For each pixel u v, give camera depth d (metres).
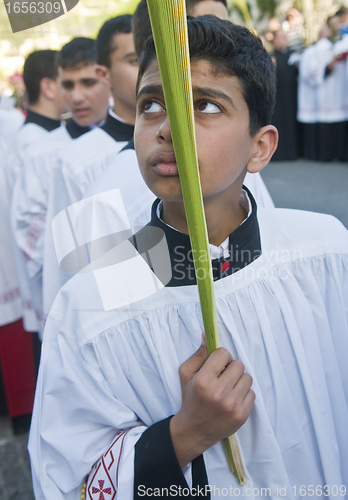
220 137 0.71
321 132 7.41
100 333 0.84
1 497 2.05
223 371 0.75
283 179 6.62
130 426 0.86
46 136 2.33
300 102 7.55
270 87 0.81
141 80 0.75
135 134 0.72
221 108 0.72
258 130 0.81
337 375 0.95
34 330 2.28
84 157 1.76
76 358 0.85
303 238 0.97
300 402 0.91
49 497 0.81
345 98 7.17
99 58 1.73
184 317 0.85
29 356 2.43
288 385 0.90
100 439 0.85
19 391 2.45
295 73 7.61
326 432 0.91
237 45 0.74
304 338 0.92
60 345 0.86
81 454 0.82
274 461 0.83
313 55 7.15
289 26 8.09
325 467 0.89
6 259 2.40
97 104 2.11
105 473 0.81
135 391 0.86
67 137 2.27
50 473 0.83
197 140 0.70
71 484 0.83
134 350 0.85
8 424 2.59
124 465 0.78
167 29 0.52
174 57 0.53
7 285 2.39
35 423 0.87
